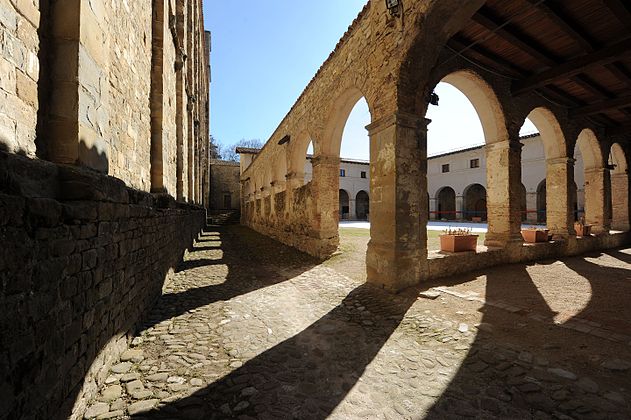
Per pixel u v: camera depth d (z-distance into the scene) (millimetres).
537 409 2070
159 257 4844
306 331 3551
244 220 24609
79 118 2342
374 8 5535
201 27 18547
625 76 6879
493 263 6375
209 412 2098
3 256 1326
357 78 6367
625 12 4746
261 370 2678
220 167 33312
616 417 1948
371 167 5508
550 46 5938
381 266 5121
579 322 3395
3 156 1396
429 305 4188
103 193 2449
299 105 10625
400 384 2453
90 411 2096
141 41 4828
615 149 11484
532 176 21734
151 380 2494
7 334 1348
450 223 23797
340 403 2221
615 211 11570
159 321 3848
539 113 8562
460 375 2533
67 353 1895
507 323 3477
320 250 8273
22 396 1449
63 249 1847
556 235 8617
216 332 3523
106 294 2551
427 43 4672
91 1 2557
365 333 3457
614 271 6141
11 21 1834
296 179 11250
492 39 5680
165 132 6070
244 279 6164
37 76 2143
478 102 7027
